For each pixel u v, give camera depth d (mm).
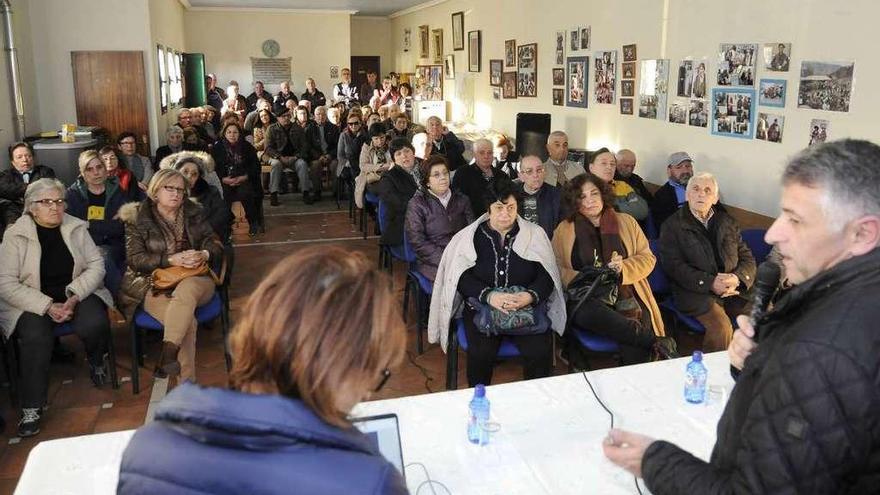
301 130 8867
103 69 7082
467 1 10109
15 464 2857
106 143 6426
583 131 6781
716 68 4789
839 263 974
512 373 3689
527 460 1638
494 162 6777
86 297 3377
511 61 8523
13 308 3133
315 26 14094
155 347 4008
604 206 3377
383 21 15273
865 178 951
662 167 5492
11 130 5930
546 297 3090
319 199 8852
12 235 3229
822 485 894
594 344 3148
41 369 3100
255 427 769
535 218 4176
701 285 3426
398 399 1909
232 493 764
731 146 4703
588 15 6523
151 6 7383
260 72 14031
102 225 4219
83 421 3207
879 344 886
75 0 6914
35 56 6848
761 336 1088
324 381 796
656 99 5508
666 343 3146
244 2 12719
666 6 5301
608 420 1817
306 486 759
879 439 890
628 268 3260
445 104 11211
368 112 10086
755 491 936
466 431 1755
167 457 791
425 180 4090
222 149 6871
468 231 3146
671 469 1090
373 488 773
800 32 4078
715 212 3639
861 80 3703
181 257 3420
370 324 825
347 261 874
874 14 3607
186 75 12211
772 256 3139
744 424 979
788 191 1021
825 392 885
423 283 3873
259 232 7043
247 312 847
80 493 1505
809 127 4059
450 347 3201
